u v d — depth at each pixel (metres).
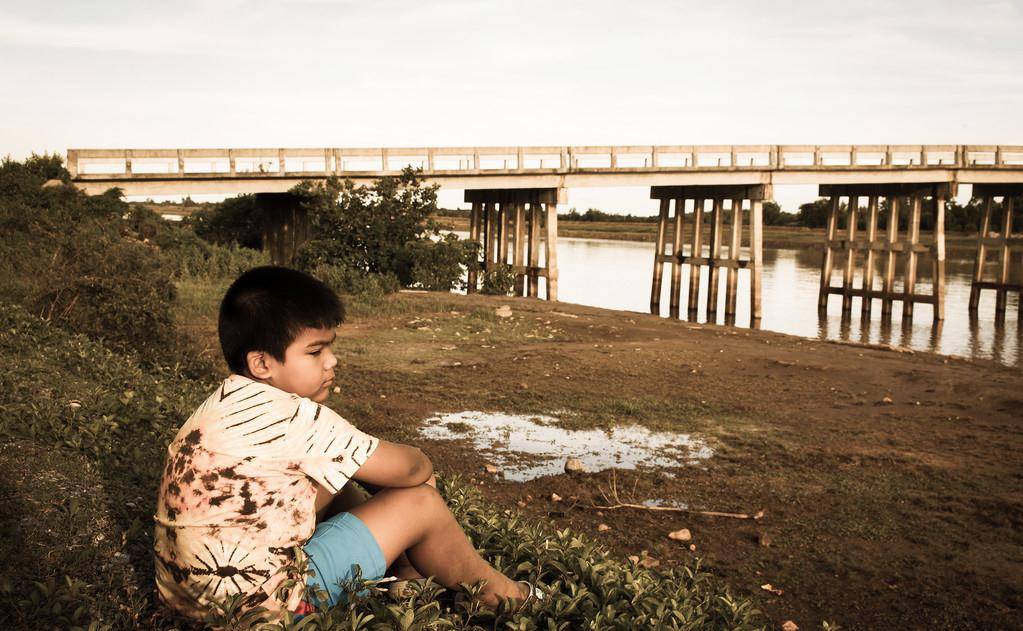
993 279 44.06
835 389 11.17
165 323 10.12
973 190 33.03
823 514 6.37
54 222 15.60
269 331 2.14
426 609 2.39
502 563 3.25
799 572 5.32
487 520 3.71
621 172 29.69
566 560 3.36
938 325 28.52
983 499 6.69
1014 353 21.44
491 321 17.31
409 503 2.45
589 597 3.03
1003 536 5.96
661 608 2.97
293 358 2.17
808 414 9.73
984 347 22.70
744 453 8.00
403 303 19.09
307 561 2.19
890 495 6.80
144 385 6.07
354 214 25.58
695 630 3.08
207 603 2.11
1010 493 6.86
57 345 7.16
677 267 33.59
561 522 6.07
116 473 3.75
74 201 20.08
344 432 2.21
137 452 3.97
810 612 4.76
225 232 31.45
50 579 2.54
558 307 21.64
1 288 11.26
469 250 26.98
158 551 2.21
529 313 19.31
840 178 31.05
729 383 11.45
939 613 4.78
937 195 31.16
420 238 26.92
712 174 30.34
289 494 2.15
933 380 11.56
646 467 7.50
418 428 8.66
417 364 12.16
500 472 7.26
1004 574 5.32
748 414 9.66
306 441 2.14
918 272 48.91
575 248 76.62
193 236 24.56
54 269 10.27
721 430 8.89
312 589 2.25
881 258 60.84
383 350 13.19
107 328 9.53
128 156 23.41
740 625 3.34
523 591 2.76
